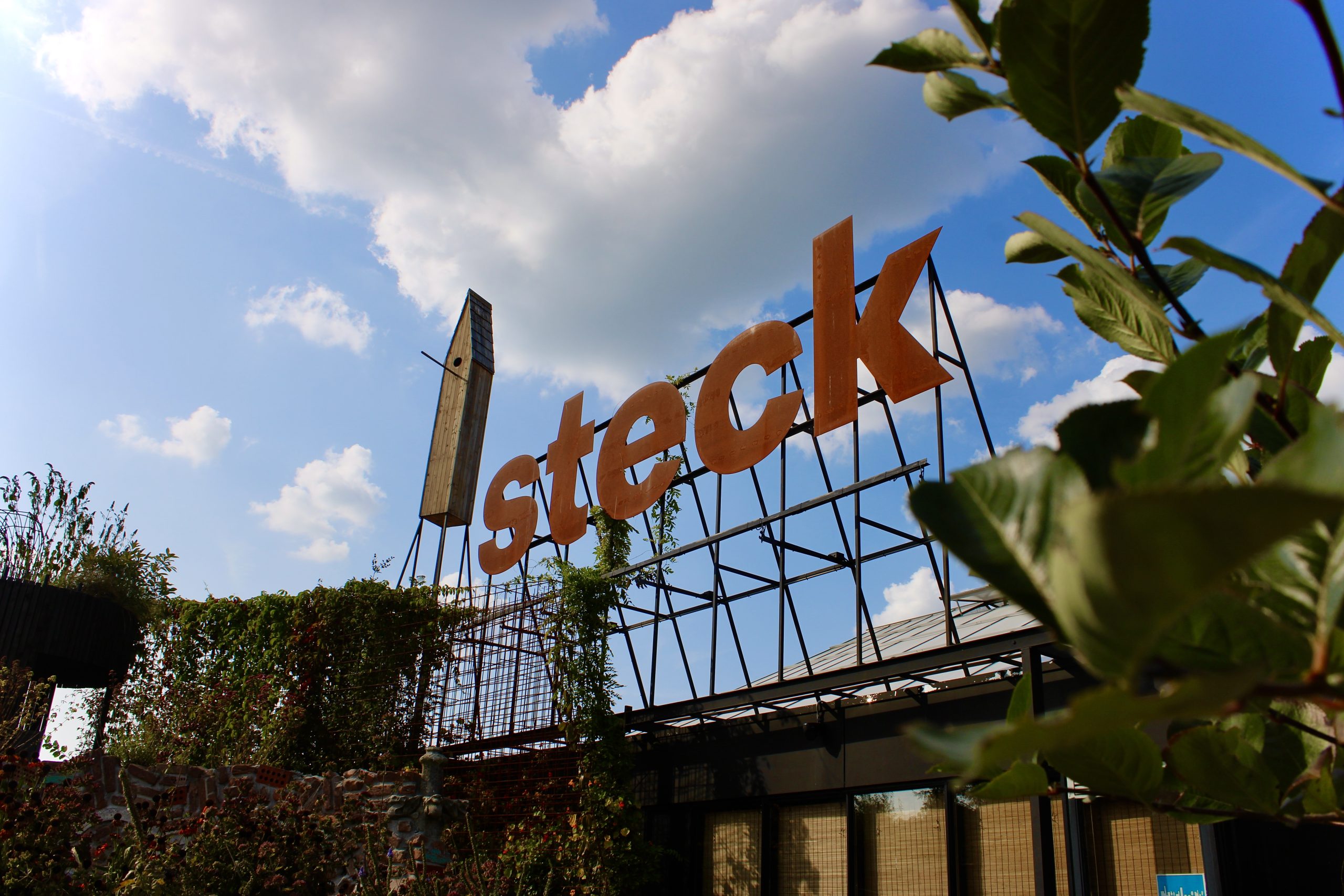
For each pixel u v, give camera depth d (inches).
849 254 422.3
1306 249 47.6
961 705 331.3
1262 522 19.6
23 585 502.6
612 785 378.9
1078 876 285.1
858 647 356.2
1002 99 47.4
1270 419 51.1
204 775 378.6
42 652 499.5
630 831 376.5
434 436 644.7
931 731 29.6
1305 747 57.2
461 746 440.5
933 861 330.6
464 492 614.5
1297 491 18.9
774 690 368.5
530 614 437.4
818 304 427.2
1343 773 53.6
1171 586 21.0
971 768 26.1
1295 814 53.7
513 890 355.3
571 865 360.8
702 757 420.8
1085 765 50.9
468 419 634.8
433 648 478.0
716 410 467.8
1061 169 53.4
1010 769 53.0
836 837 364.5
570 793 386.3
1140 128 61.0
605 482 526.0
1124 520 20.1
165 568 590.2
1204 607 33.0
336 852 326.3
